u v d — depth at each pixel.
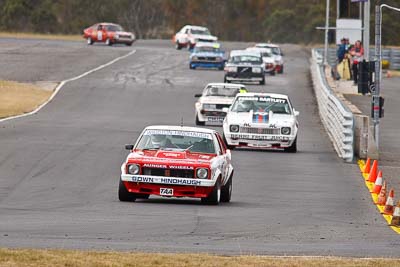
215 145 56.19
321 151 88.50
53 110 120.44
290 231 45.41
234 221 48.06
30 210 50.91
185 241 40.72
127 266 31.58
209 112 105.94
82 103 129.38
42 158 75.31
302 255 36.91
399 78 190.00
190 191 53.44
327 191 63.47
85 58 198.38
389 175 73.38
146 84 153.62
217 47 183.25
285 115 87.44
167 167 53.34
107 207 52.28
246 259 33.66
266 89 152.25
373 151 83.44
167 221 47.12
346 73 165.62
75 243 38.78
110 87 148.12
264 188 63.94
